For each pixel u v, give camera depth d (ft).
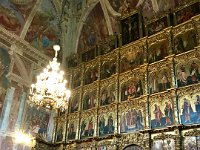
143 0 62.54
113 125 52.49
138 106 50.08
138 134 46.70
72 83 68.18
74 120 61.41
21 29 65.67
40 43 70.23
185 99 44.19
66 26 79.46
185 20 51.26
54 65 41.68
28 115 61.41
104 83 59.62
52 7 75.72
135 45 57.41
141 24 58.59
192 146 39.65
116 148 48.83
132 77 54.39
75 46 76.84
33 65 67.21
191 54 46.88
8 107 57.57
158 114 46.44
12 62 61.93
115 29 67.51
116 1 68.80
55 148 60.95
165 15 54.95
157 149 43.39
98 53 65.46
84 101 62.18
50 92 37.04
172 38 51.29
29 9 68.59
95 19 74.18
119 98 54.60
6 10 63.00
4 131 54.95
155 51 53.36
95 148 52.42
